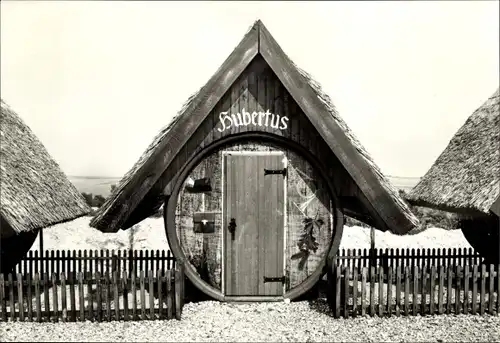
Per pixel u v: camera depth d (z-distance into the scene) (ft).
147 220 66.85
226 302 30.71
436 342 25.03
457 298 29.30
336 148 29.48
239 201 30.81
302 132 30.66
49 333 25.81
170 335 25.63
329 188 30.83
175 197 30.48
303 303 30.91
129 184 29.19
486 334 26.09
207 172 30.83
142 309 27.91
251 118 30.48
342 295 28.68
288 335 25.75
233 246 30.81
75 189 46.65
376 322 27.81
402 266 37.63
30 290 27.84
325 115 29.48
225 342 24.72
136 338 25.14
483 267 29.22
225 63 29.09
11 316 27.81
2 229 28.37
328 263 30.40
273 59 29.30
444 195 41.11
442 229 66.95
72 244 58.70
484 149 40.27
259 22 29.22
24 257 36.70
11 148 37.14
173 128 29.22
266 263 30.89
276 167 30.83
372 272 28.55
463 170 41.11
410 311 29.19
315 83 33.58
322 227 30.96
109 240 59.72
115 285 27.78
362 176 29.55
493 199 31.50
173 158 29.45
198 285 30.60
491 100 47.98
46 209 34.73
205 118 30.19
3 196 29.35
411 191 50.72
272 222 30.89
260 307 30.01
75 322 27.66
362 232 63.67
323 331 26.32
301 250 30.91
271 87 30.50
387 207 29.63
